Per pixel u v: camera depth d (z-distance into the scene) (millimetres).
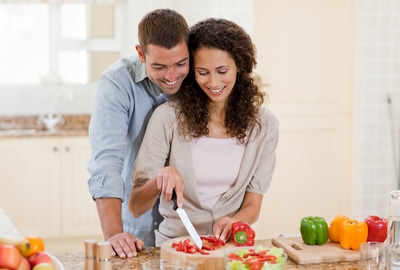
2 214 2881
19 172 5520
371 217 2527
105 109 2727
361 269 2188
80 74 6328
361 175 6043
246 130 2701
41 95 6207
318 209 6105
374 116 6031
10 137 5469
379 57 5992
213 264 2205
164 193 2424
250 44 2590
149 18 2496
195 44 2520
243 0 5711
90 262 2025
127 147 2912
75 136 5586
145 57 2547
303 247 2459
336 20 6039
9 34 6191
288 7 5945
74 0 6074
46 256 1944
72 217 5648
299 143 6020
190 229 2330
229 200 2719
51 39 6238
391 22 5996
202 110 2645
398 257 2168
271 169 2809
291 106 5969
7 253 1826
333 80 6078
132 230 2961
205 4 5699
